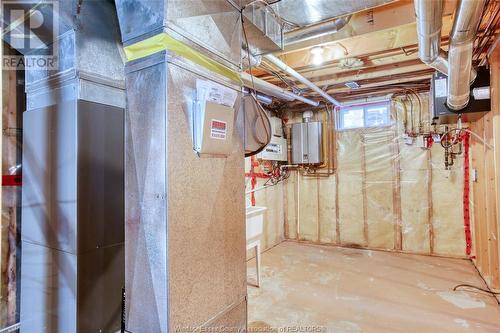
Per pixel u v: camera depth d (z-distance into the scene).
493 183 2.95
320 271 3.60
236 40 1.51
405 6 2.06
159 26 1.15
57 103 1.48
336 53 2.79
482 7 1.52
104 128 1.48
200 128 1.24
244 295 1.52
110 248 1.48
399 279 3.32
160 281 1.12
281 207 5.11
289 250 4.54
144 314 1.18
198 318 1.23
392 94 4.38
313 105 4.66
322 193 4.94
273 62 2.56
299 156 4.86
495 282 2.91
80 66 1.41
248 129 1.77
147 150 1.18
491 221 2.95
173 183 1.14
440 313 2.55
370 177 4.61
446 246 4.14
